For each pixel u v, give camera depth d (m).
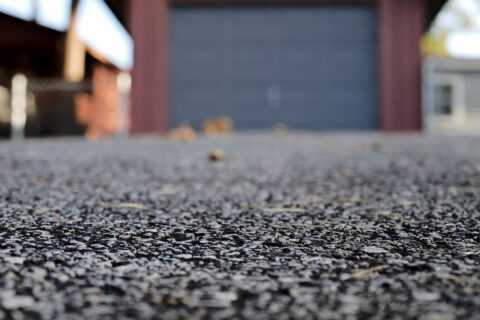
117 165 2.58
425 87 9.02
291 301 0.57
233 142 4.95
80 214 1.19
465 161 2.68
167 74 9.20
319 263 0.75
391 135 6.85
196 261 0.77
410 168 2.38
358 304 0.56
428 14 10.77
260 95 9.14
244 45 9.14
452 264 0.73
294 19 9.09
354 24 9.08
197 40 9.18
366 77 9.06
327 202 1.42
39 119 10.14
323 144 4.51
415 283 0.64
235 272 0.70
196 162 2.79
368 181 1.92
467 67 13.11
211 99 9.16
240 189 1.72
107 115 14.27
